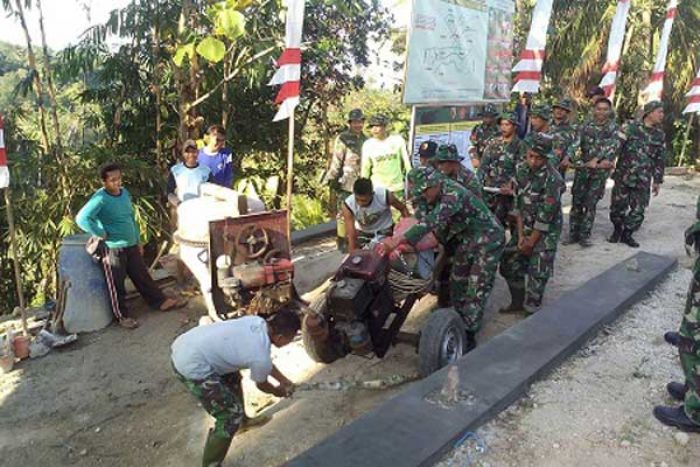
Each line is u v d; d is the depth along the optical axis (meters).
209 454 3.54
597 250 7.61
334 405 4.38
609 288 5.53
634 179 7.50
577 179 7.61
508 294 6.37
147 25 9.07
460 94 7.34
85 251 5.75
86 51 9.06
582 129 7.52
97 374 5.08
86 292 5.74
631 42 16.27
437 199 4.50
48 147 8.61
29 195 8.58
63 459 4.05
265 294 4.87
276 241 5.40
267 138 11.59
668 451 3.33
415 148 7.14
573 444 3.38
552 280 6.56
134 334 5.75
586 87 16.38
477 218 4.69
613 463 3.22
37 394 4.81
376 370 4.86
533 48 7.79
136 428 4.35
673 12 11.78
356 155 7.82
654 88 12.23
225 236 5.19
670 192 11.30
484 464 3.20
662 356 4.46
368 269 4.17
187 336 3.44
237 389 3.82
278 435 4.04
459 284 4.94
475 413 3.49
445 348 4.40
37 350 5.39
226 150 7.05
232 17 7.14
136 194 8.84
